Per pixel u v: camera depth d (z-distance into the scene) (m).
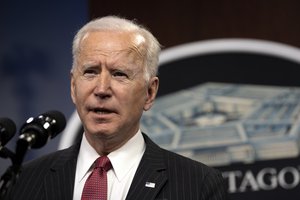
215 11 5.94
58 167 3.57
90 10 5.96
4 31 5.95
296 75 5.80
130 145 3.55
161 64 5.90
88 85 3.33
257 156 5.76
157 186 3.40
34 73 5.92
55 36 5.94
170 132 5.84
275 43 5.88
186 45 5.93
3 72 5.93
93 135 3.42
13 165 2.82
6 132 2.94
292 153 5.73
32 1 5.97
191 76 5.88
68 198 3.39
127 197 3.35
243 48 5.86
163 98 5.87
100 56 3.31
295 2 5.91
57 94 5.91
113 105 3.32
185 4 5.97
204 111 5.84
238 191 5.76
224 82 5.84
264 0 5.93
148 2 5.99
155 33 5.96
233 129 5.80
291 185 5.72
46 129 2.95
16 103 5.90
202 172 3.56
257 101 5.80
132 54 3.37
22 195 3.51
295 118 5.75
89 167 3.48
